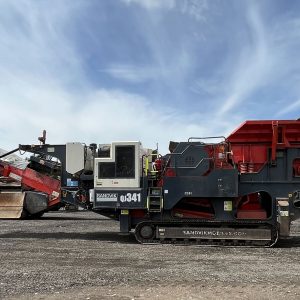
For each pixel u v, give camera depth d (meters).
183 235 12.52
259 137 12.64
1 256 10.45
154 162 13.02
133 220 13.00
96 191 12.85
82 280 7.80
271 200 12.49
